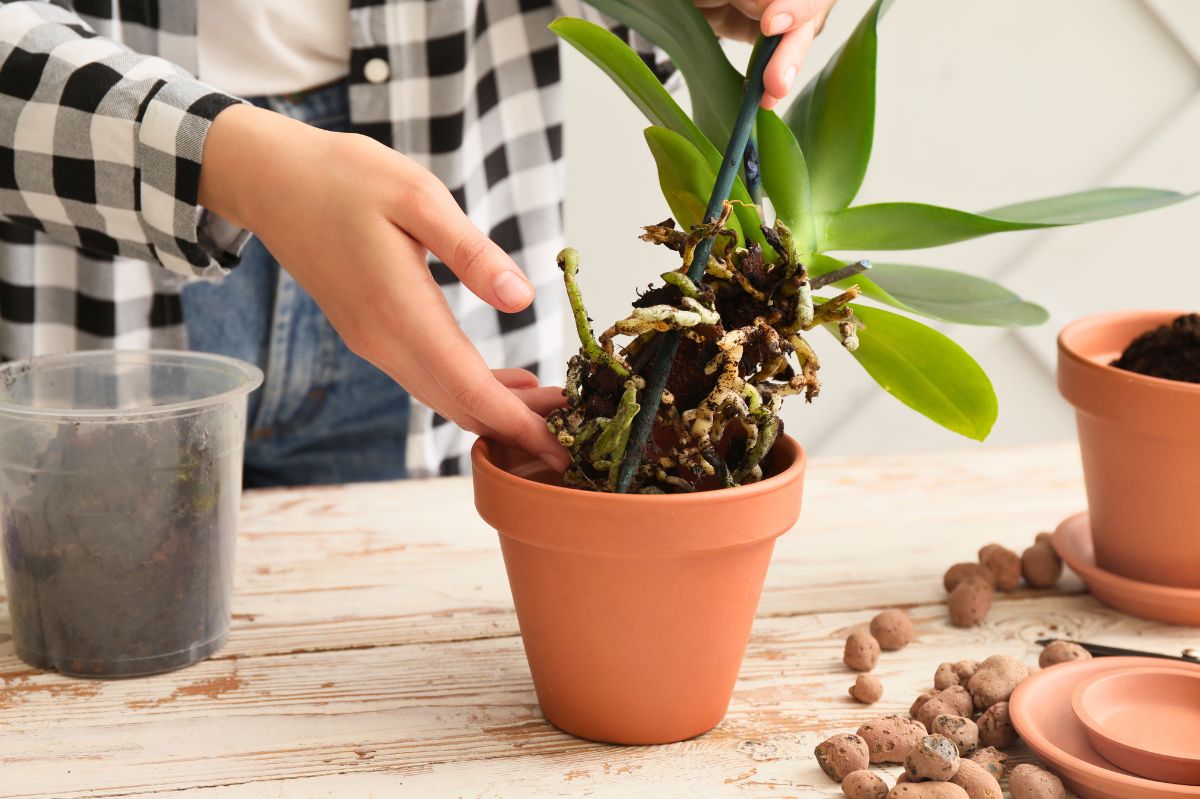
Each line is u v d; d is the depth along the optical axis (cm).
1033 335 219
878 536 116
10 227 127
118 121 100
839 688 101
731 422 97
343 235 95
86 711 98
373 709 98
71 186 103
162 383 107
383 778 94
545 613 94
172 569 100
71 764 94
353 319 97
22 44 103
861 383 216
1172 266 220
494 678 101
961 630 106
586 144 190
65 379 106
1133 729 95
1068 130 210
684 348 94
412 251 95
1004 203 213
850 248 99
